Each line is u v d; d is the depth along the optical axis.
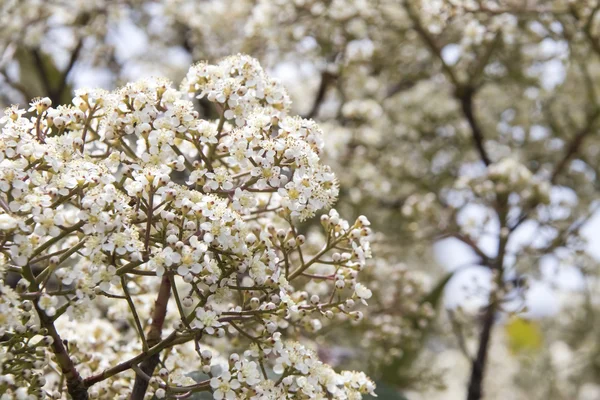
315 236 4.43
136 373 2.55
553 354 8.01
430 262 7.43
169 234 2.36
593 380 7.93
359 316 2.67
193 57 7.04
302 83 7.29
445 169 6.87
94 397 2.69
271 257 2.45
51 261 2.27
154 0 6.98
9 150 2.31
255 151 2.51
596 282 7.87
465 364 7.25
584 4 5.47
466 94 6.34
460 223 5.73
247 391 2.37
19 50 6.74
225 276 2.43
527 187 5.38
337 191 2.58
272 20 6.00
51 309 2.29
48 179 2.38
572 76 6.48
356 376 2.61
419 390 5.43
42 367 2.48
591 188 6.45
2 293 2.15
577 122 6.58
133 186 2.33
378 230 6.46
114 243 2.25
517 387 7.79
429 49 6.38
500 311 5.11
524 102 6.65
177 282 4.07
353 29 6.18
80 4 6.55
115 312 3.12
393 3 5.93
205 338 3.67
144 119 2.55
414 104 6.81
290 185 2.48
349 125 6.79
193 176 2.51
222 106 2.73
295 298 2.77
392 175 6.70
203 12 6.80
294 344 2.52
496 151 6.73
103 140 2.67
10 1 6.08
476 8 5.66
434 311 5.55
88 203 2.22
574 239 5.46
